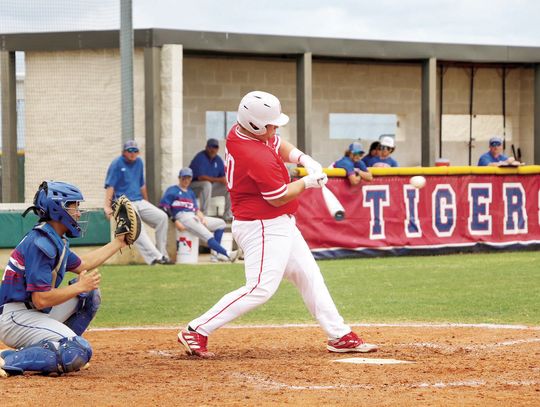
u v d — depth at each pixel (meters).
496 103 47.19
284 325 18.02
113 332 17.27
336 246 31.66
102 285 25.33
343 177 31.64
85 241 31.06
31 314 12.10
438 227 33.12
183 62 41.72
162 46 34.50
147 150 34.44
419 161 46.12
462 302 21.16
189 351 13.77
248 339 16.02
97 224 31.19
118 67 36.06
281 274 13.73
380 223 32.34
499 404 9.74
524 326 17.33
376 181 32.22
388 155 34.91
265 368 12.48
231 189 13.73
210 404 9.80
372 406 9.66
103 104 36.44
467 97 46.72
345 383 11.23
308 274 14.03
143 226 31.30
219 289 24.31
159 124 34.50
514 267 28.67
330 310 14.04
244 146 13.43
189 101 41.97
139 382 11.31
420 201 32.88
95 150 36.75
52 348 11.72
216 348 14.95
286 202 13.52
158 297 22.83
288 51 37.53
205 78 42.12
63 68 36.84
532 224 34.56
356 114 45.44
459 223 33.44
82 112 36.78
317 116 44.28
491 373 11.96
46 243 11.80
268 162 13.31
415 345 14.94
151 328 17.88
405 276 26.55
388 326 17.48
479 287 23.95
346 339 14.02
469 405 9.69
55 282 12.11
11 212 30.44
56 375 11.90
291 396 10.27
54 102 37.09
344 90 44.66
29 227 30.48
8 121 37.59
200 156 35.00
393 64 45.31
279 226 13.65
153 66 34.28
